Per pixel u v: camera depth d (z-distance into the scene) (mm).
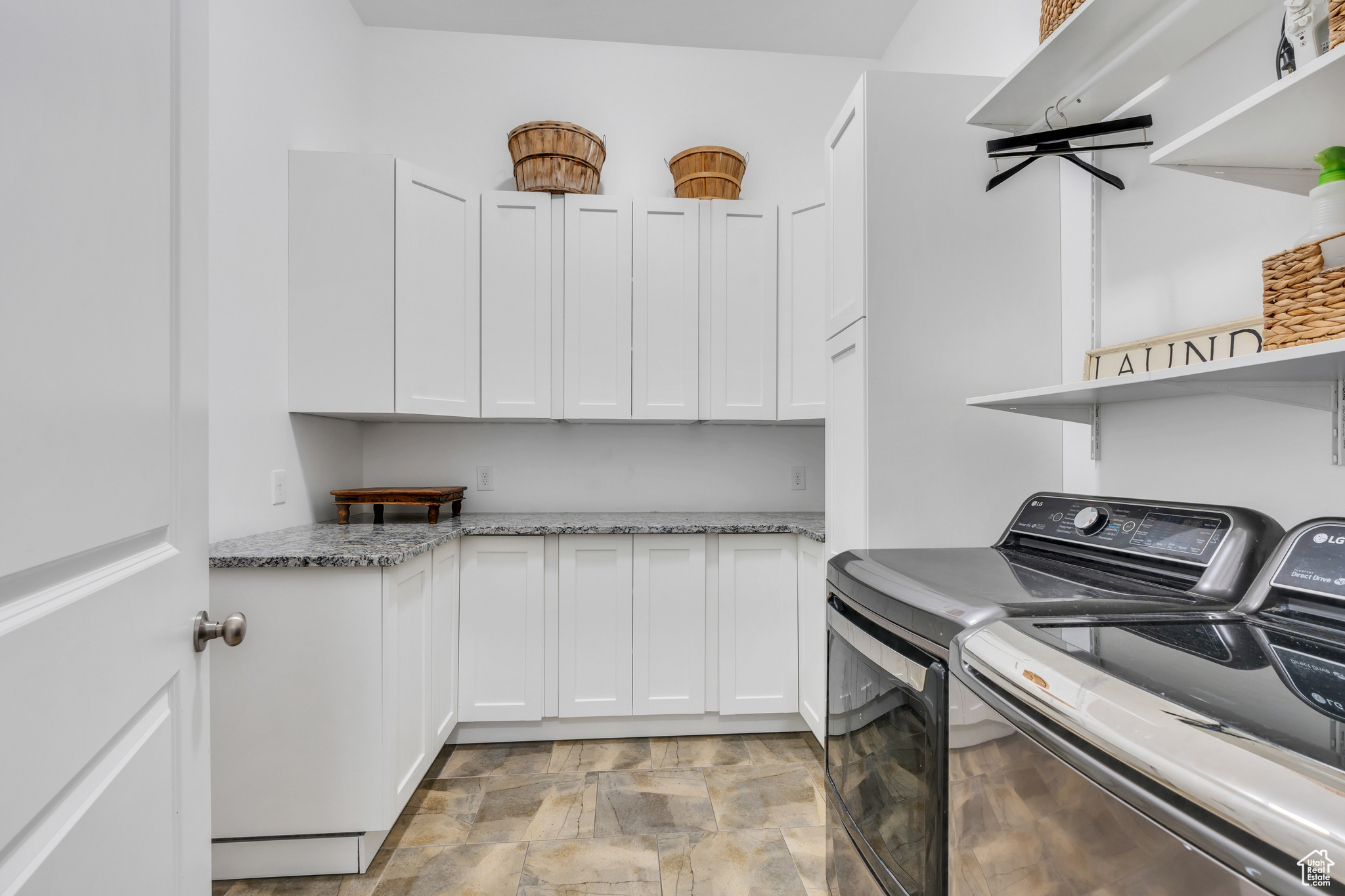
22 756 395
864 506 1410
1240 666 534
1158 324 1188
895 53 2596
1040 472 1436
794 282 2365
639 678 2160
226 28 1665
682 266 2361
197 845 696
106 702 505
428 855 1534
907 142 1421
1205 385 869
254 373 1806
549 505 2621
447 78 2609
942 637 756
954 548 1323
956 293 1424
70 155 456
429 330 2141
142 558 584
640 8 2463
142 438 570
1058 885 520
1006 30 1766
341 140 2369
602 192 2668
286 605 1472
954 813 715
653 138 2686
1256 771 358
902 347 1410
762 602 2193
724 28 2584
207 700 727
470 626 2100
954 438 1418
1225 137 787
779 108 2736
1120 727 447
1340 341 579
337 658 1478
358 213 2027
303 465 2086
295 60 2029
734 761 2012
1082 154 1376
